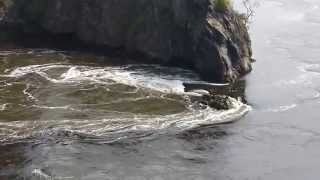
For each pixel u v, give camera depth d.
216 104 59.03
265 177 48.75
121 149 51.03
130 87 61.81
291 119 58.34
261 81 66.75
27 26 75.38
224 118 57.12
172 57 68.62
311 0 100.19
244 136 54.59
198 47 66.81
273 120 57.91
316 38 82.38
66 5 74.00
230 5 70.94
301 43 80.25
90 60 68.62
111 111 56.53
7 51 70.12
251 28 85.62
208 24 67.00
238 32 69.94
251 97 62.56
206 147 52.41
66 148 50.50
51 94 59.41
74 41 73.69
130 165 48.94
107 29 72.06
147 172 48.19
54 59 68.44
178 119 56.00
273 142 54.06
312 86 66.19
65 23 74.00
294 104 61.66
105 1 72.12
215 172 48.94
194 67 67.31
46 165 48.03
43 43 72.94
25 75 63.69
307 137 55.09
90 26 72.75
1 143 50.47
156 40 69.31
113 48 71.88
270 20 89.81
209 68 65.75
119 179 46.97
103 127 53.75
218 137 54.12
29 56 68.94
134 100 58.97
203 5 67.88
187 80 64.94
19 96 58.75
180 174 48.25
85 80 62.97
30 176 46.47
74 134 52.41
